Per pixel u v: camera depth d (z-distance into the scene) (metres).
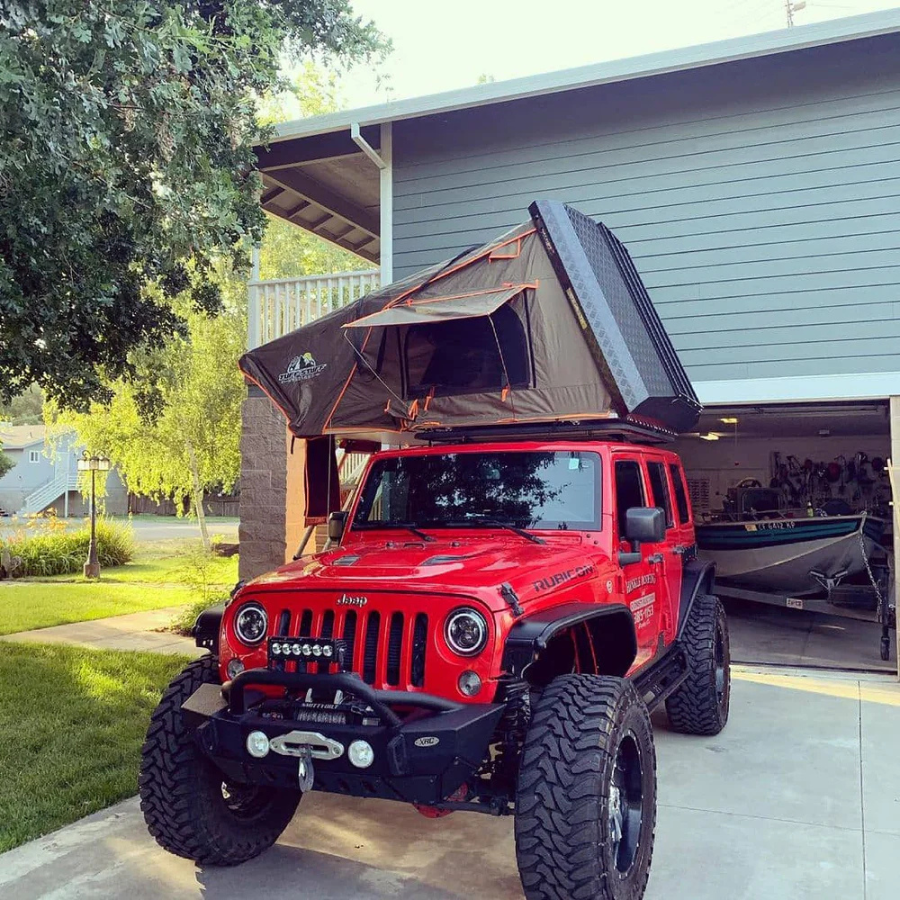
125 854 4.15
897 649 7.92
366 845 4.25
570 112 9.06
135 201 5.80
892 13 7.34
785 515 12.71
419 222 9.67
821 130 8.11
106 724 6.26
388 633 3.36
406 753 3.01
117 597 13.73
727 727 6.39
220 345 18.70
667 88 8.67
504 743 3.42
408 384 5.50
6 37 4.28
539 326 5.06
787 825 4.48
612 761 3.21
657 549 5.34
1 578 17.16
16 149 4.73
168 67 5.46
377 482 5.06
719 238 8.41
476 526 4.59
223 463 19.22
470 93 8.73
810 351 8.03
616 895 3.17
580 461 4.63
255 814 4.11
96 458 17.48
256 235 6.73
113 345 7.47
